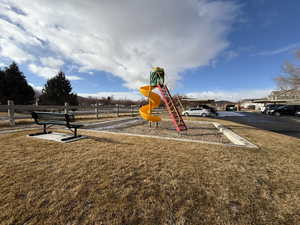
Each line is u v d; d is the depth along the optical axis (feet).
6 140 12.96
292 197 5.87
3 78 69.62
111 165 8.32
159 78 23.95
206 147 12.26
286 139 15.39
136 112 61.16
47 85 91.35
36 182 6.36
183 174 7.53
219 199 5.64
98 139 14.20
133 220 4.52
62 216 4.57
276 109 60.18
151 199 5.51
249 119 42.96
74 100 99.50
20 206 4.90
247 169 8.28
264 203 5.47
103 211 4.83
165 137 15.83
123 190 6.01
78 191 5.82
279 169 8.35
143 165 8.46
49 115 14.84
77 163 8.45
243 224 4.49
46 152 10.11
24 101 75.87
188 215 4.79
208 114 54.13
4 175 6.85
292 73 78.64
